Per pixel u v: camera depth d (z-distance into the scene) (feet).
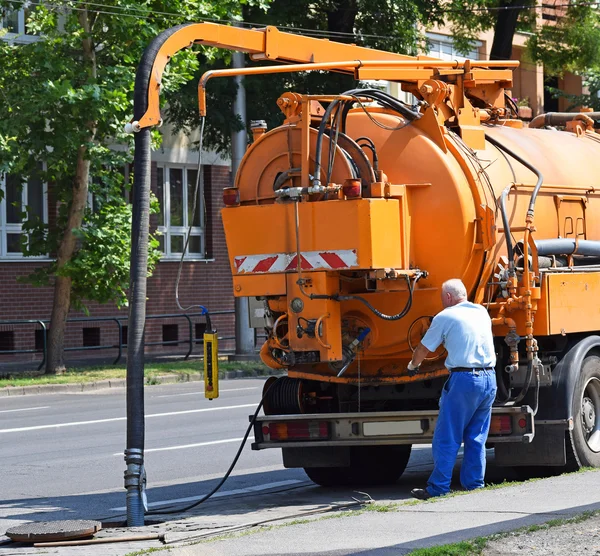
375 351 44.32
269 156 44.01
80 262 100.53
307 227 41.91
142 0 97.45
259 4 102.63
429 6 134.31
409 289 42.50
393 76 46.80
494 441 42.52
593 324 47.26
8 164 93.91
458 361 40.09
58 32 97.25
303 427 44.37
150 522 39.96
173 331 136.05
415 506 35.40
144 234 39.73
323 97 42.55
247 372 111.45
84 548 34.65
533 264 44.70
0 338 119.55
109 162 98.53
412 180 43.34
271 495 46.37
